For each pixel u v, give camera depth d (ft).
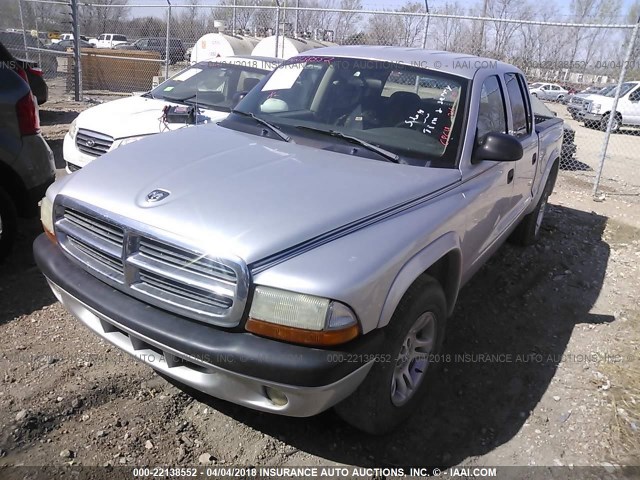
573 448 10.09
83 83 53.62
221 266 7.67
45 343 11.48
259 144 11.09
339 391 7.80
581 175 34.37
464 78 12.26
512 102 14.71
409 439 9.96
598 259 19.56
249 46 51.67
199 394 10.44
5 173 14.07
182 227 7.97
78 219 9.27
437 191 10.20
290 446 9.45
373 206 8.91
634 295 16.75
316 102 12.49
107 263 8.87
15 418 9.27
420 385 10.18
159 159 10.09
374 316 8.00
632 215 25.67
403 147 11.14
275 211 8.30
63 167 24.82
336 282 7.48
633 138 56.08
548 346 13.48
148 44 76.95
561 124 20.49
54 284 9.70
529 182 16.33
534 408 11.12
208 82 23.26
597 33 37.91
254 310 7.55
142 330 8.17
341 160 10.55
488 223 12.59
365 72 12.71
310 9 37.14
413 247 8.76
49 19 59.26
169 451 9.05
